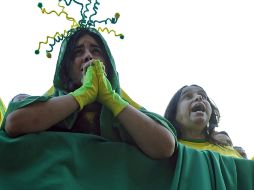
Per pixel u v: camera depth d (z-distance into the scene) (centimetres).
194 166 400
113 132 412
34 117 377
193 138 542
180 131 547
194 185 388
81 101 391
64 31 462
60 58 450
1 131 389
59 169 368
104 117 412
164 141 389
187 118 541
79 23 464
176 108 555
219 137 553
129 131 391
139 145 392
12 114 378
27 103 380
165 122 415
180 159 398
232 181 409
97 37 460
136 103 477
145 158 395
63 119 393
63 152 377
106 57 455
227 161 421
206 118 539
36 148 375
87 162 381
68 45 454
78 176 374
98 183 374
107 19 468
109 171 381
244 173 420
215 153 421
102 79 406
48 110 381
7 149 369
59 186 358
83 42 454
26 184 359
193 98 548
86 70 422
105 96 400
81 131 421
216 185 396
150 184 389
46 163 369
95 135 400
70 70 448
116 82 450
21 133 378
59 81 448
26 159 371
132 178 386
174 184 382
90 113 427
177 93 563
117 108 394
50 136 382
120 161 387
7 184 359
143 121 391
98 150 388
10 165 368
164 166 398
